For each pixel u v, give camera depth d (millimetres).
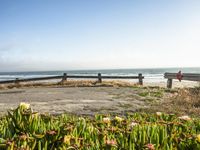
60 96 18125
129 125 3859
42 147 3102
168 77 26391
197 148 3127
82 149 2984
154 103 14234
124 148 2949
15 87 28656
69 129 3338
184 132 3762
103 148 2986
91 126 3672
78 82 30000
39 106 13578
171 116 4645
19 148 2879
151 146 2896
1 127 3602
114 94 18906
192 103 13109
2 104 14789
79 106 13391
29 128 3498
